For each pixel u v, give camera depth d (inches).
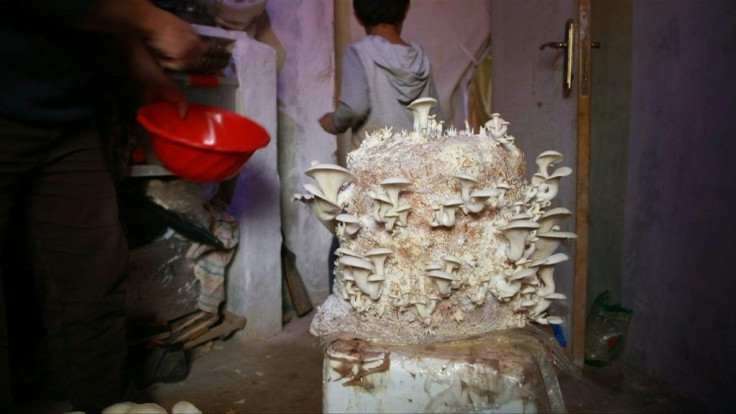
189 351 101.2
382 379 39.1
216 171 58.8
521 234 37.5
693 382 82.9
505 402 38.6
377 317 40.8
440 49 132.2
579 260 89.2
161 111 62.6
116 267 65.6
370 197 40.3
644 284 93.6
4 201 56.8
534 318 42.7
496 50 116.8
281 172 123.6
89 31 57.4
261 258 106.7
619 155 100.5
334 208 40.6
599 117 105.9
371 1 79.7
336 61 128.0
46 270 62.7
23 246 73.9
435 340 40.7
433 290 39.3
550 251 40.8
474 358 38.8
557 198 94.9
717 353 78.2
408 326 40.6
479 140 42.1
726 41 74.9
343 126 83.8
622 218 100.2
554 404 40.9
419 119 44.2
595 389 87.9
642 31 92.1
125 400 70.6
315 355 101.7
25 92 52.6
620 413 80.5
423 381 38.7
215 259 101.4
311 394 87.7
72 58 55.5
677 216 85.5
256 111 100.9
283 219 125.4
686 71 82.6
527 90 105.2
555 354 43.7
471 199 38.0
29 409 77.1
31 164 56.9
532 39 102.5
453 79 133.7
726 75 75.1
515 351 39.9
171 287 96.0
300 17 119.3
